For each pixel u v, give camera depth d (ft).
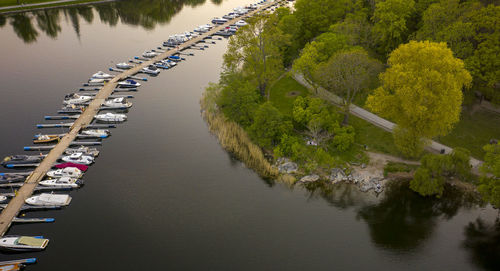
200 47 494.59
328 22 411.13
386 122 296.92
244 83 328.29
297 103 298.97
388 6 350.02
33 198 232.73
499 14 279.69
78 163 268.21
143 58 455.63
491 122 290.35
